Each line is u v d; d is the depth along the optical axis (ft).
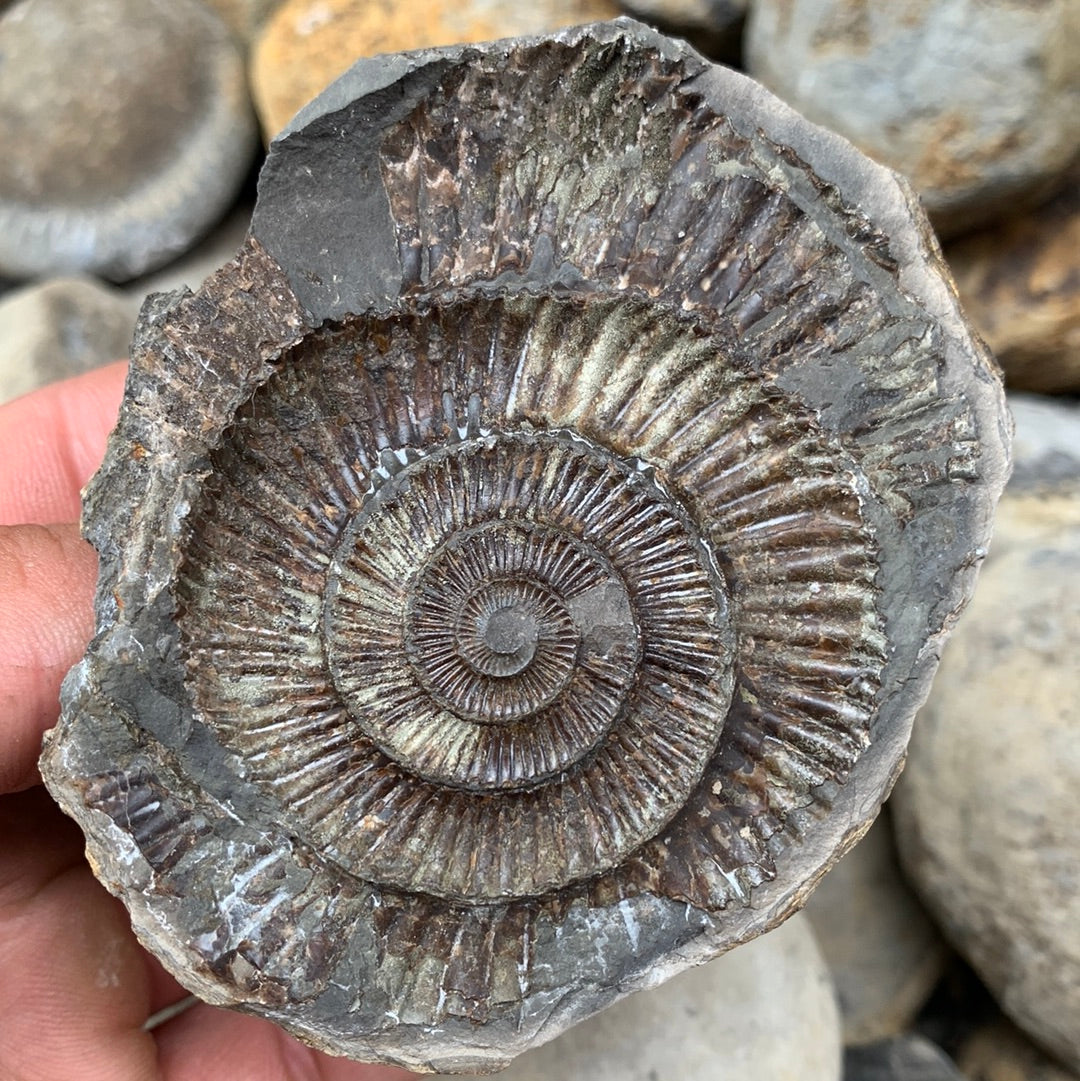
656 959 0.28
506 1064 0.28
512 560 0.27
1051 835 0.35
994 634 0.38
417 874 0.28
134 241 0.52
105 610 0.26
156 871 0.25
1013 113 0.39
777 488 0.28
